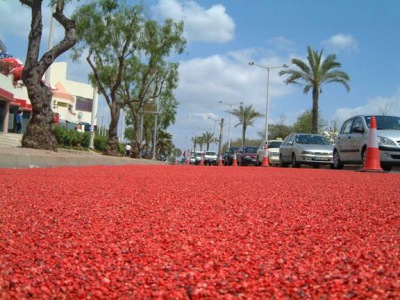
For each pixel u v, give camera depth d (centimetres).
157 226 304
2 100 3416
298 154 1994
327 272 192
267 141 2866
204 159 5141
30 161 1086
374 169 1184
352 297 161
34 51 1393
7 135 2984
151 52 2770
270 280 183
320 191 534
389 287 170
